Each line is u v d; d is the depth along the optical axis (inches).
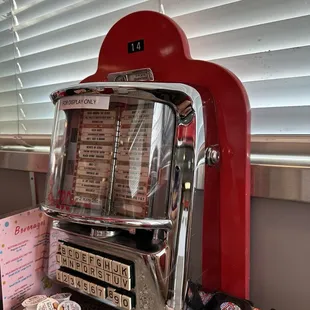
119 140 20.0
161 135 18.3
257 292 24.8
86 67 35.5
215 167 22.0
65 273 21.8
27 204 42.1
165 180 17.8
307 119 23.6
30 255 25.9
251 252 24.9
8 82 44.9
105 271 19.4
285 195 22.5
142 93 18.2
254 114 26.0
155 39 22.5
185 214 17.6
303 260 22.7
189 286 19.5
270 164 24.4
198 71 21.3
